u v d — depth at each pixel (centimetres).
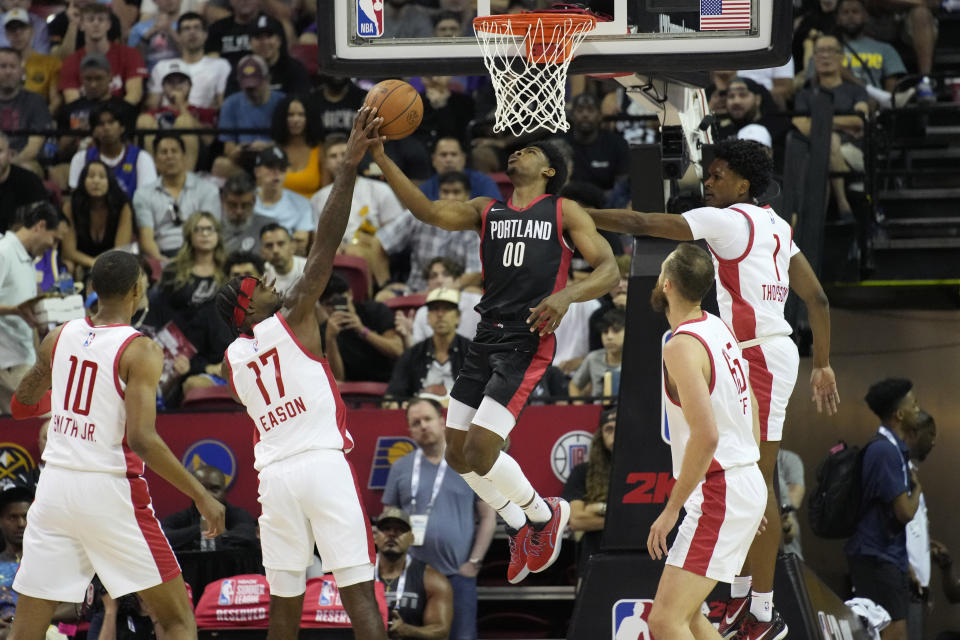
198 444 1423
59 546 939
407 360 1491
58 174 2045
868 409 2133
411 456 1340
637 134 2112
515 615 1410
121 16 2428
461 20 1983
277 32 2100
